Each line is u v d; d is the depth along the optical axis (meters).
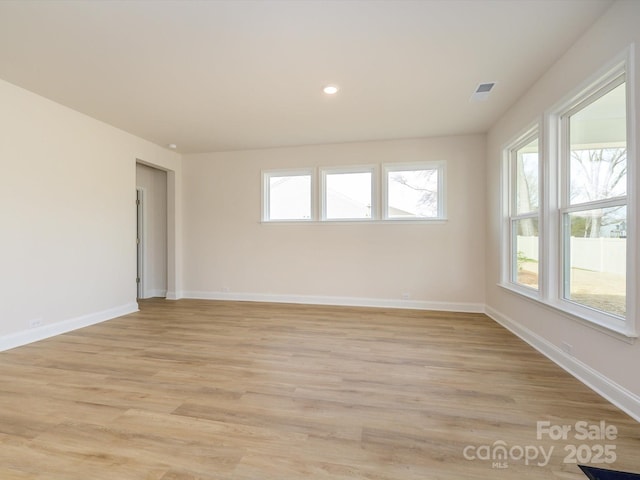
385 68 2.76
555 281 2.73
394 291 4.82
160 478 1.36
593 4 1.99
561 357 2.56
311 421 1.79
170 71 2.81
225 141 4.86
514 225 3.71
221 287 5.46
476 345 3.09
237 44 2.42
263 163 5.27
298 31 2.26
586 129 2.41
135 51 2.51
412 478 1.37
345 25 2.20
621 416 1.83
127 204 4.45
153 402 2.00
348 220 4.95
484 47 2.45
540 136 2.87
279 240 5.23
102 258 4.04
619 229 2.06
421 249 4.72
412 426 1.75
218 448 1.56
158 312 4.50
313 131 4.40
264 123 4.09
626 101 1.87
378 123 4.09
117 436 1.65
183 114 3.79
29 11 2.04
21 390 2.15
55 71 2.81
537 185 3.16
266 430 1.71
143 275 5.60
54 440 1.62
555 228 2.72
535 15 2.09
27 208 3.17
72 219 3.64
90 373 2.43
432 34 2.30
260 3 1.98
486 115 3.82
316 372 2.46
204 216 5.52
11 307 3.02
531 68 2.74
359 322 3.95
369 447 1.57
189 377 2.36
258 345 3.09
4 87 2.98
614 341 1.97
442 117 3.88
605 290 2.18
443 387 2.21
